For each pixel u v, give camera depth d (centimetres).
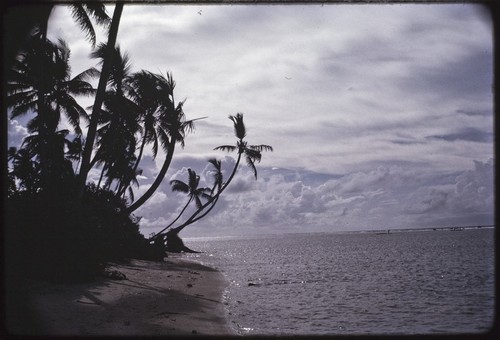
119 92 2775
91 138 1675
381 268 3241
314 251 6794
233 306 1377
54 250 1240
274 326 1120
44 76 2458
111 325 847
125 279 1548
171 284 1700
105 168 3014
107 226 2086
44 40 2067
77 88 2694
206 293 1603
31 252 1206
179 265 2989
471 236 11250
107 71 1700
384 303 1600
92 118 1686
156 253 2994
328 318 1287
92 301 1048
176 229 3969
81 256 1331
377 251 6009
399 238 12512
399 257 4534
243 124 4078
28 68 2402
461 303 1589
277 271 3105
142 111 2936
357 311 1419
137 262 2503
